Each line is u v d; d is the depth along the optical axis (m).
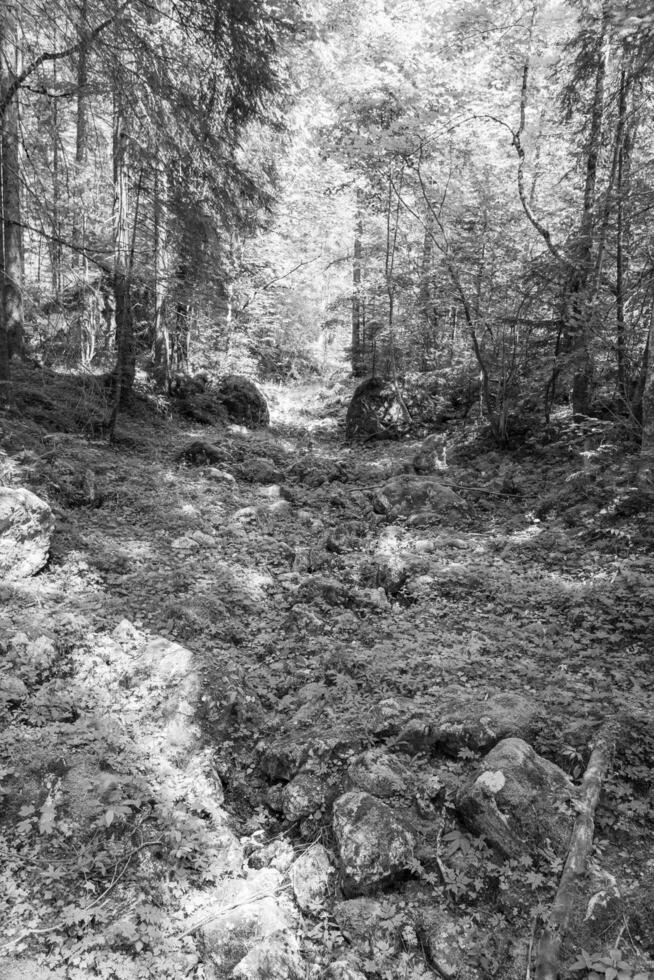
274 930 3.84
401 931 3.84
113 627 6.64
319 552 9.41
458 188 17.98
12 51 9.44
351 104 18.38
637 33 9.41
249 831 4.76
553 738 5.12
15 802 4.42
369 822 4.33
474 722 5.09
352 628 7.22
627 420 12.68
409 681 5.99
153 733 5.32
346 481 14.16
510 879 4.01
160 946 3.72
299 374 29.88
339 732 5.22
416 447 16.44
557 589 8.01
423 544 9.80
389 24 20.92
